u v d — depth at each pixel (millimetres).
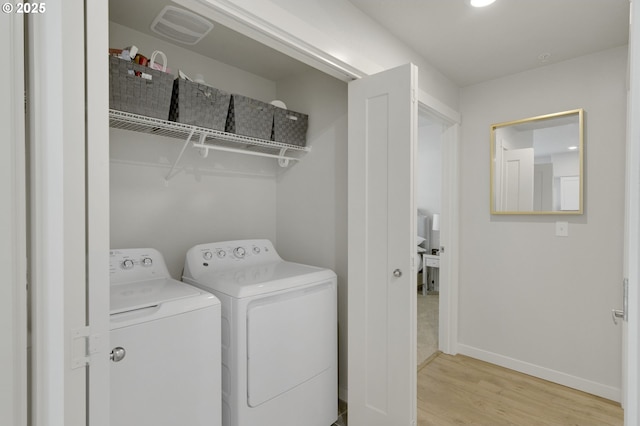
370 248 1812
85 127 781
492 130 2635
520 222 2531
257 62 2275
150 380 1258
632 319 534
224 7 1194
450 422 1943
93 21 791
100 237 805
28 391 662
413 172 1661
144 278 1706
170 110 1727
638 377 516
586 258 2262
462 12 1790
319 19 1540
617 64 2141
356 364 1882
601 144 2199
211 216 2232
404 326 1674
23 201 562
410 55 2160
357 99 1851
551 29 1943
